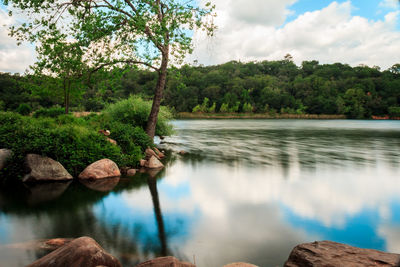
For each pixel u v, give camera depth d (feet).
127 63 43.83
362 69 518.37
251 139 74.95
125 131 40.93
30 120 36.50
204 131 107.14
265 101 408.05
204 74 492.95
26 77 64.75
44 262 9.85
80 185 25.82
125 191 23.89
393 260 9.78
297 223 16.61
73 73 45.55
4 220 17.12
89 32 39.40
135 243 13.96
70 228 15.92
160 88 46.91
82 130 33.40
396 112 337.52
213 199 21.58
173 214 18.20
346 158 42.80
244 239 14.40
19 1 35.70
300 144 62.85
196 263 11.98
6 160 26.99
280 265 11.84
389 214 18.12
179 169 34.04
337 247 11.09
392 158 42.63
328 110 363.35
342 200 21.27
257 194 22.94
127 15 40.16
